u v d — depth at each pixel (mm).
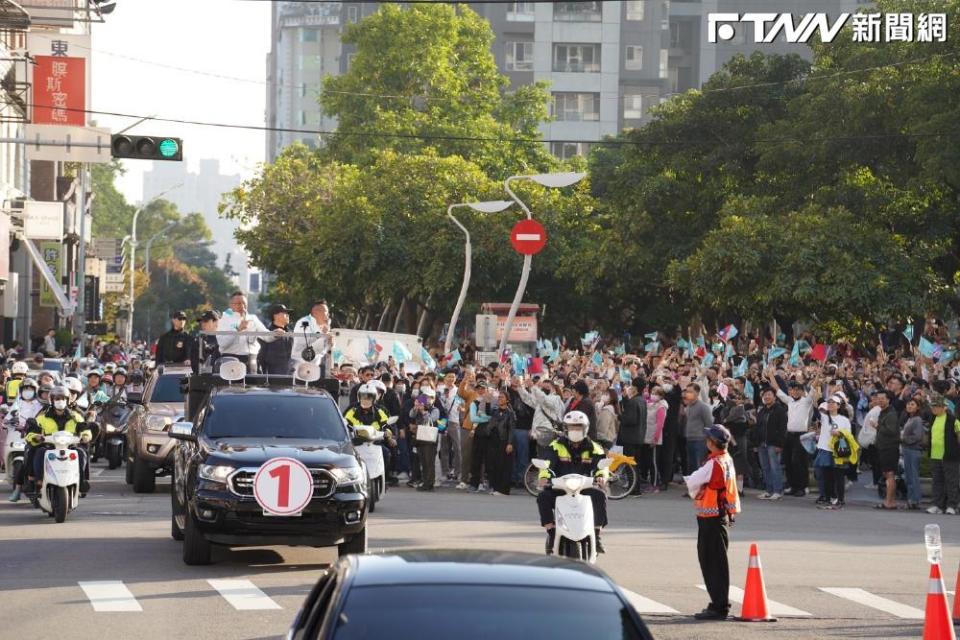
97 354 69562
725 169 62844
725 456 15102
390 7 84188
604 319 74500
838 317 54875
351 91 84938
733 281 53062
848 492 31906
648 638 6848
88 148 34094
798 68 65312
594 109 127500
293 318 90438
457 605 6910
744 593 15344
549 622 6820
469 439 30406
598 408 30125
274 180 77688
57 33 50469
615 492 29781
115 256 124500
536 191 71000
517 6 127125
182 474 18719
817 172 56625
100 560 17984
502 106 87250
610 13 127438
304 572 17312
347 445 17984
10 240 66188
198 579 16516
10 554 18438
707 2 132875
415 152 81750
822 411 28547
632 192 66625
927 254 52281
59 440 22125
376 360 42406
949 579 18406
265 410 18422
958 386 29688
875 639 13820
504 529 22234
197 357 21781
